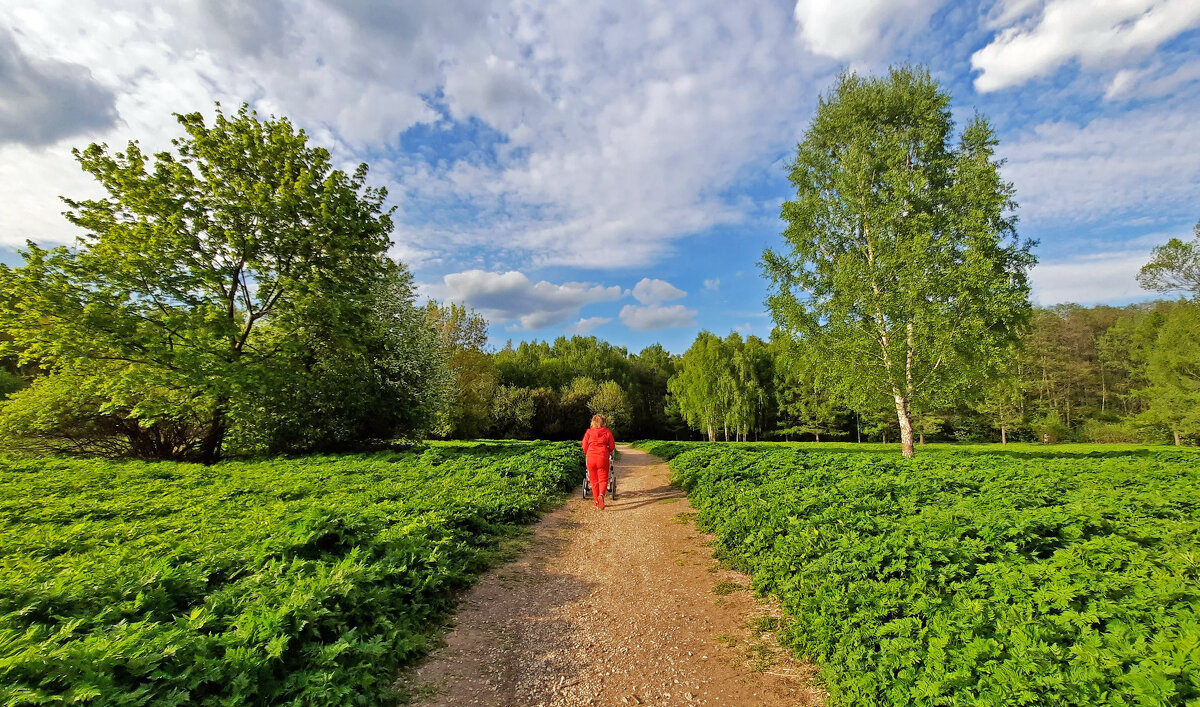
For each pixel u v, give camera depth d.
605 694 3.95
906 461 14.20
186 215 16.98
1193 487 8.67
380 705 3.68
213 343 16.97
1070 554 4.52
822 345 20.08
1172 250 32.44
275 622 3.78
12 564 5.23
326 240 18.81
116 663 3.04
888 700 3.38
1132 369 42.16
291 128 19.64
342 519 6.29
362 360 20.83
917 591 4.36
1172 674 2.77
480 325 48.34
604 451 11.38
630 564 7.30
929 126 20.33
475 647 4.75
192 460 19.17
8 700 2.61
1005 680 3.05
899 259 18.50
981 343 17.59
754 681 4.09
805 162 22.16
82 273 15.60
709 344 55.22
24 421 16.95
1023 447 27.83
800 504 7.67
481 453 18.97
